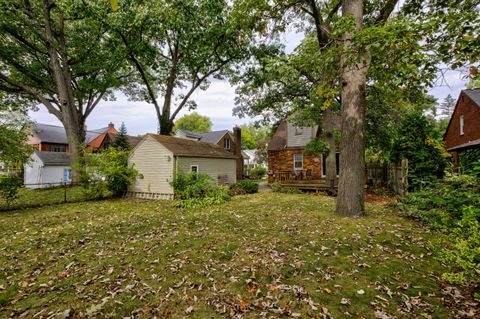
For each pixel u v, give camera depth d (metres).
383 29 3.02
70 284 3.05
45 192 13.30
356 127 5.64
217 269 3.32
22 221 6.80
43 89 15.71
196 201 9.39
